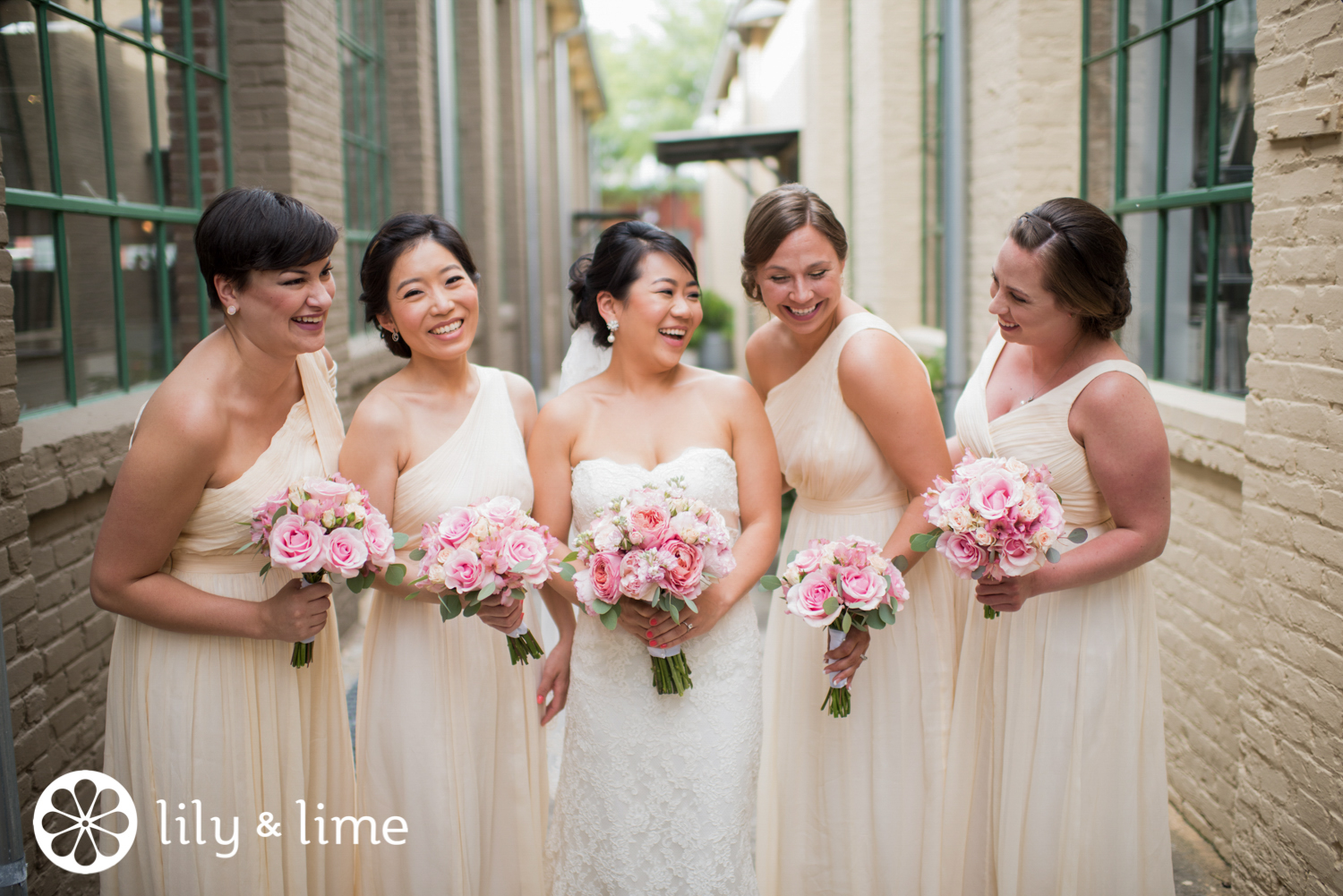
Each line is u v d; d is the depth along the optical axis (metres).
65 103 3.11
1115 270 2.01
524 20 9.88
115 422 3.10
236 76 4.26
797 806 2.46
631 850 2.14
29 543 2.47
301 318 1.97
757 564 2.20
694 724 2.14
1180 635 3.14
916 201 7.02
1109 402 2.04
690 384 2.28
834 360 2.34
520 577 1.93
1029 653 2.19
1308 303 2.30
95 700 2.91
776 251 2.20
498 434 2.26
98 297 3.29
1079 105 4.34
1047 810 2.17
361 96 6.39
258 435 2.08
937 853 2.38
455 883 2.20
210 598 2.00
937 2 6.41
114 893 2.11
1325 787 2.28
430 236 2.17
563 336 14.90
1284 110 2.35
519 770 2.34
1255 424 2.51
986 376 2.33
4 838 1.89
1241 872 2.62
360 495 1.93
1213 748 2.93
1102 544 2.06
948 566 2.44
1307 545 2.32
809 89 9.36
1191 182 3.35
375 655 2.25
